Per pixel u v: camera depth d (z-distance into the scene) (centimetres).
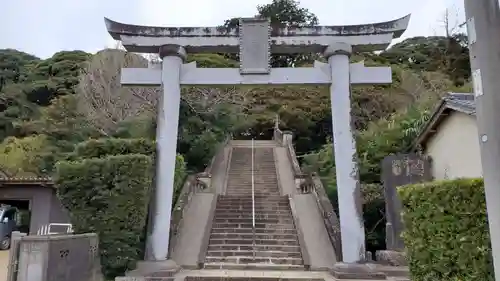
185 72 1012
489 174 345
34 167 1923
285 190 1619
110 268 809
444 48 3325
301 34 1020
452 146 1070
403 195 527
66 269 647
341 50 990
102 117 2050
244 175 1831
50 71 3178
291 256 1055
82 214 812
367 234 1190
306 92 3072
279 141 2489
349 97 980
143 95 2056
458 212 428
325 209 1226
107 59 2278
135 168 849
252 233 1166
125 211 827
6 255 1282
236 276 866
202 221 1242
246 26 1014
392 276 890
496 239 334
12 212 1523
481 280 397
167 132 968
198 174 1633
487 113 351
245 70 1001
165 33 1016
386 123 1555
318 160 1847
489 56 357
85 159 855
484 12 367
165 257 914
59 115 2345
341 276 857
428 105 1742
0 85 3234
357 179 948
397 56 3434
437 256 449
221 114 2162
